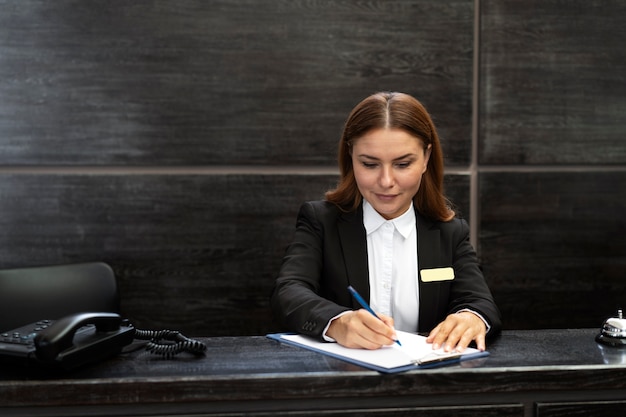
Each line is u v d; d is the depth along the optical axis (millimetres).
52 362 1280
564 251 2949
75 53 2674
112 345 1411
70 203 2730
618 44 2893
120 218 2752
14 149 2680
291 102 2768
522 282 2936
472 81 2828
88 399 1266
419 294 1817
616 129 2920
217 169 2789
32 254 2729
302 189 2807
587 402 1374
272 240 2812
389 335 1461
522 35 2840
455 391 1326
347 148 1853
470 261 1867
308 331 1555
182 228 2779
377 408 1336
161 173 2756
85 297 2391
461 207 2881
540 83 2863
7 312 2283
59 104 2684
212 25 2717
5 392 1256
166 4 2691
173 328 2803
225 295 2814
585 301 2973
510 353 1471
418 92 2809
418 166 1698
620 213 2975
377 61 2783
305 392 1299
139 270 2773
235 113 2752
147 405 1299
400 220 1858
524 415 1368
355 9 2762
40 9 2652
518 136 2871
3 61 2654
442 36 2799
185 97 2727
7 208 2711
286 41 2748
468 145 2848
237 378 1287
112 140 2713
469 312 1640
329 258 1847
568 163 2906
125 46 2689
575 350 1498
